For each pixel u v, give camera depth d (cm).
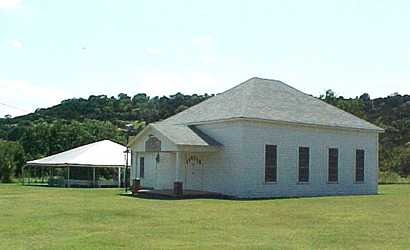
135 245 1390
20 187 4622
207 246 1384
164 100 10762
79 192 3766
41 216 2089
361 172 4103
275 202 2980
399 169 6625
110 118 10312
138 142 3819
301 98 4109
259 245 1412
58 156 5247
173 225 1834
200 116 3809
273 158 3591
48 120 9562
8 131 8681
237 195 3422
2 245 1380
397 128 7806
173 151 3466
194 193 3444
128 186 4803
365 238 1565
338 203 2914
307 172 3775
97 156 5003
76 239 1489
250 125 3488
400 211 2423
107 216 2109
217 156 3594
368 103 9119
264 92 3938
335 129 3953
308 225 1873
